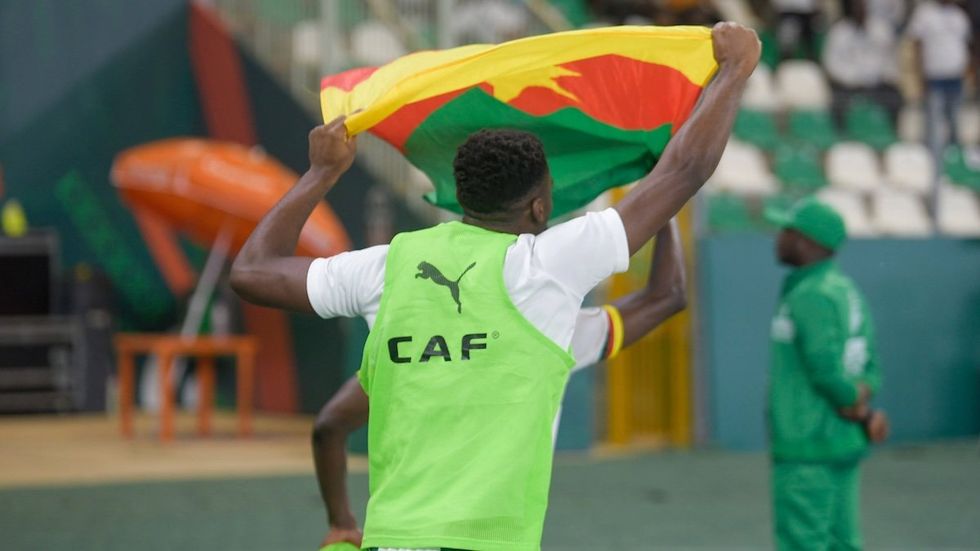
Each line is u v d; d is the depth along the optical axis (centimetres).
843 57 6662
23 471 4172
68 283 5956
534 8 5962
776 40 7194
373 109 1290
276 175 4981
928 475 4334
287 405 5778
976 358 5369
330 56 5325
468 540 1098
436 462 1130
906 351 5231
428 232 1216
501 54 1289
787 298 2180
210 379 5406
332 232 4634
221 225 4878
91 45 6272
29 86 6162
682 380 4934
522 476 1122
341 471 1548
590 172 1448
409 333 1170
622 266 1172
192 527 3241
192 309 4909
